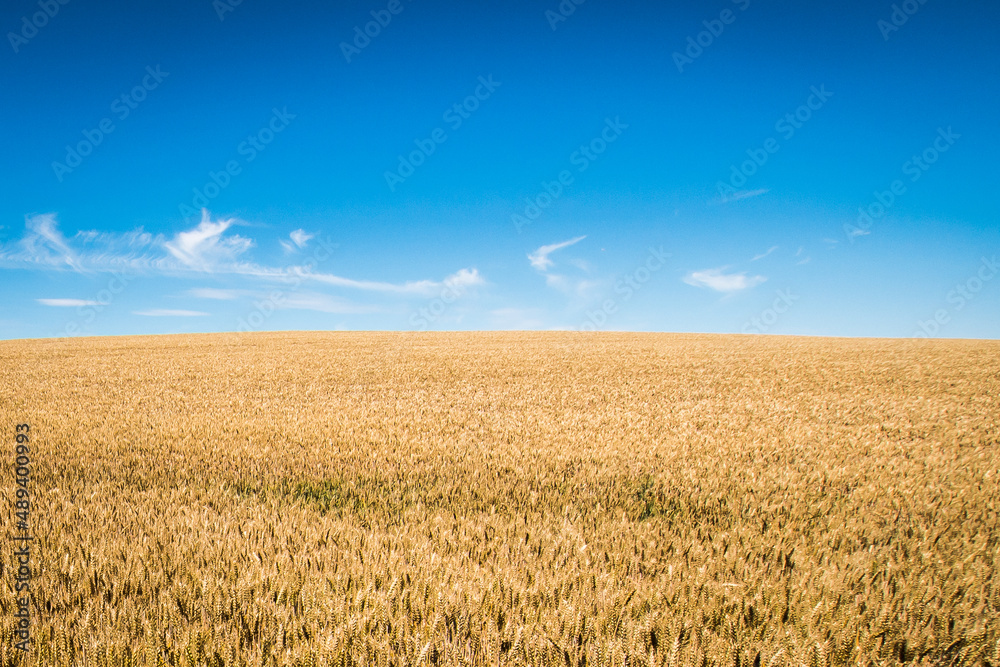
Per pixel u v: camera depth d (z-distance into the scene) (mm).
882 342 34250
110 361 22422
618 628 2791
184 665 2461
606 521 4930
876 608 3133
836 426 10125
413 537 4289
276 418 10469
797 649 2594
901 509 5383
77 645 2609
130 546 3957
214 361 22375
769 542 4348
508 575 3484
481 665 2518
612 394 14188
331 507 5371
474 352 26844
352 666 2438
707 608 3061
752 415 11266
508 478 6445
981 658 2699
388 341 35469
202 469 6809
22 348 29266
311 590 3178
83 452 7602
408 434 8930
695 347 30125
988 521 4926
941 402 13055
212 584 3264
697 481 6320
